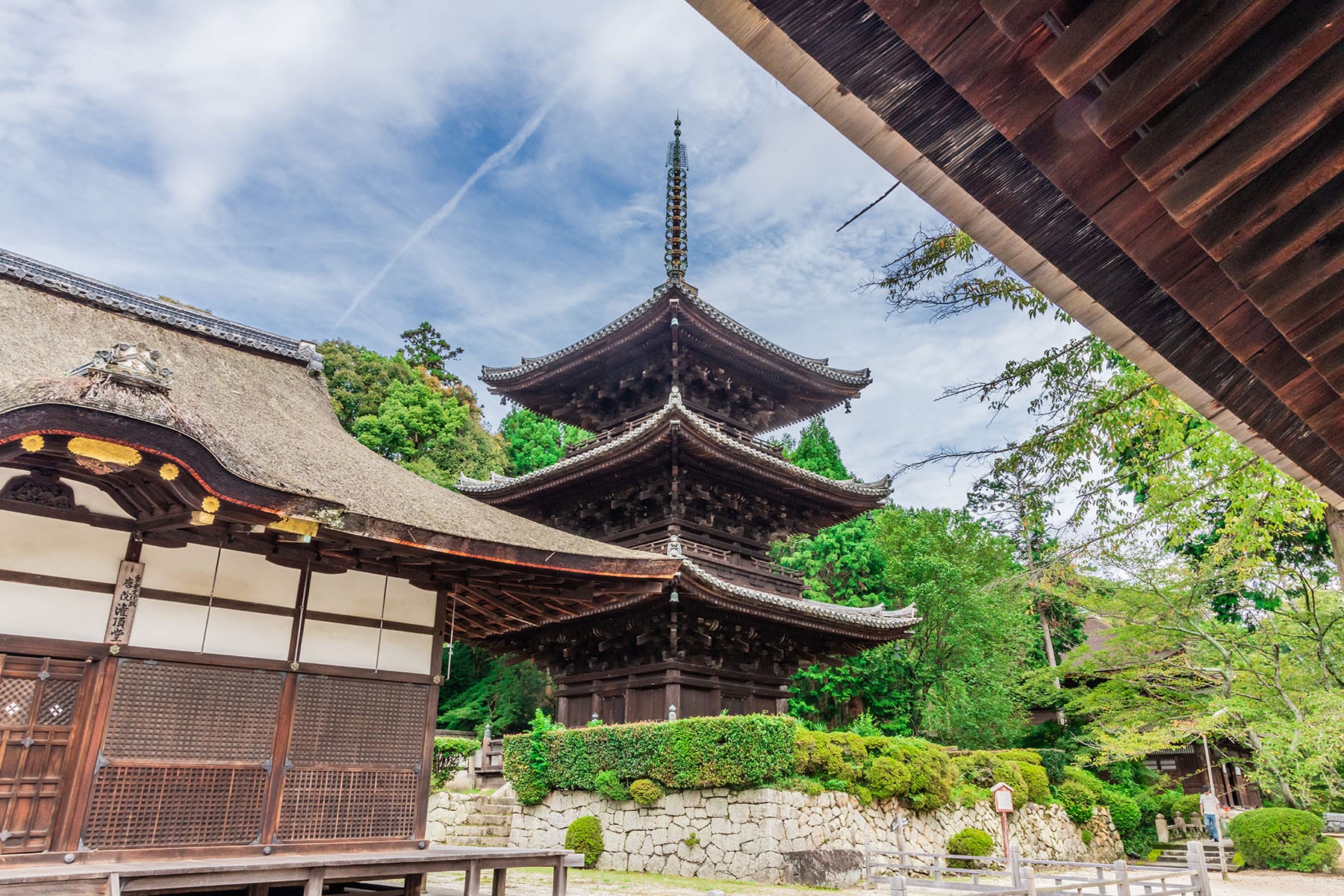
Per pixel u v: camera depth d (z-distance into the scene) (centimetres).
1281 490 1244
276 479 880
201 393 1136
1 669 801
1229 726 2550
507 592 1205
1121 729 2748
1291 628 2428
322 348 4784
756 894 1448
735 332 2620
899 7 196
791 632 2420
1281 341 280
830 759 1806
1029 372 1085
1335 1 183
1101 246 261
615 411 2895
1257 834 2311
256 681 940
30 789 791
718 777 1736
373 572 1063
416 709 1059
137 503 879
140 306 1273
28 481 847
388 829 995
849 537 3925
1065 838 2452
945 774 2119
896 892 1116
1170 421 1172
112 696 841
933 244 1025
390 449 4669
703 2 202
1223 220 231
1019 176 240
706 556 2380
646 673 2245
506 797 2364
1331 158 211
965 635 3531
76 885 700
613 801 1933
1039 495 1120
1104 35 187
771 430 3153
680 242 2641
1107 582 2686
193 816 862
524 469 5144
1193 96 207
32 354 975
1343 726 2173
